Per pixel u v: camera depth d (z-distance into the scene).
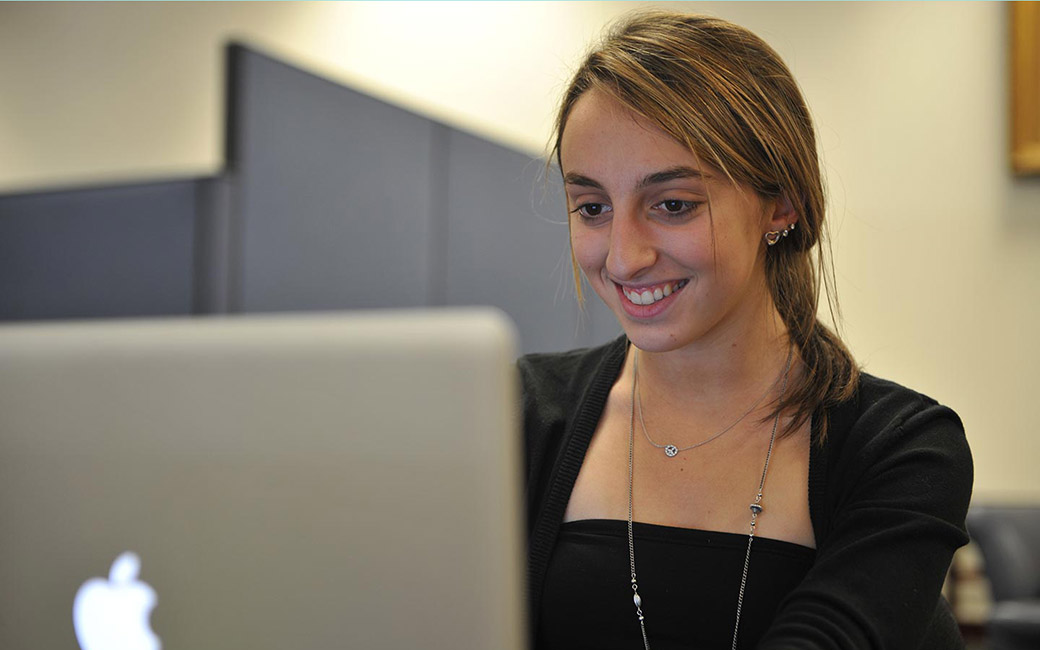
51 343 0.82
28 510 0.82
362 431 0.74
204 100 5.04
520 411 1.38
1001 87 4.36
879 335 4.40
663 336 1.16
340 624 0.74
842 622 1.00
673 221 1.14
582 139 1.15
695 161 1.12
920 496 1.12
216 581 0.77
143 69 5.15
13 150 5.33
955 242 4.37
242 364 0.77
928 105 4.39
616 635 1.22
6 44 5.35
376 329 0.74
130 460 0.79
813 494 1.20
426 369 0.72
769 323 1.27
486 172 3.64
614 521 1.24
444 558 0.72
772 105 1.18
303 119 2.82
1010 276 4.35
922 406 1.22
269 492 0.76
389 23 4.81
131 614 0.80
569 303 4.04
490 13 4.71
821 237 1.29
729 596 1.18
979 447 4.35
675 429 1.27
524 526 1.31
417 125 3.30
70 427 0.81
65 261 2.49
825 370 1.25
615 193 1.14
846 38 4.45
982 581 4.32
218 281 2.47
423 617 0.72
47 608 0.82
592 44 1.33
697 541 1.20
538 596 1.24
